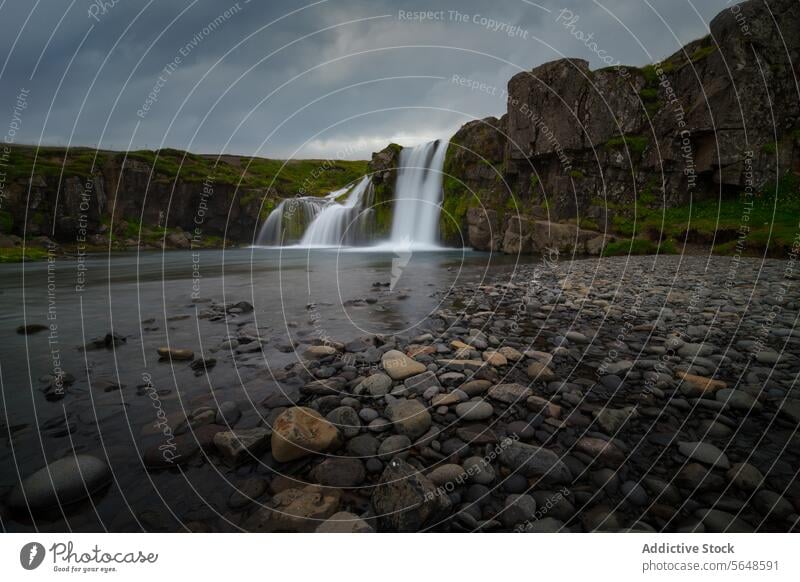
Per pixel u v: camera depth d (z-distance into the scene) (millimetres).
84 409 3383
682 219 17766
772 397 3414
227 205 35781
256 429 2922
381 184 29703
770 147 17188
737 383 3717
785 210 15906
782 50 17734
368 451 2729
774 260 12445
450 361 4418
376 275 12523
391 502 2191
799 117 17656
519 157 22844
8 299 8680
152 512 2207
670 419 3137
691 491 2312
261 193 36625
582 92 20781
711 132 18047
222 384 3906
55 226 27453
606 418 3098
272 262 17453
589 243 18688
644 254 16594
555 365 4359
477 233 23047
